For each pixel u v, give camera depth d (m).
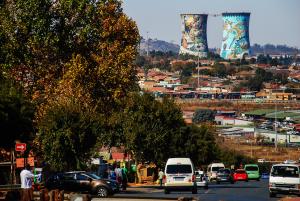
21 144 93.44
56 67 144.50
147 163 169.00
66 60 145.62
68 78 139.12
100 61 144.75
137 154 160.62
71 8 145.12
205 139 196.38
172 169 114.25
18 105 101.94
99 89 145.25
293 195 110.94
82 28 145.12
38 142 125.44
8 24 141.75
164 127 161.75
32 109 105.19
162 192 121.06
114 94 144.88
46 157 125.81
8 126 100.56
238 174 190.62
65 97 137.62
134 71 149.75
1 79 111.69
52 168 127.75
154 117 160.00
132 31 149.88
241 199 101.62
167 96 166.38
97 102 144.25
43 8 143.50
